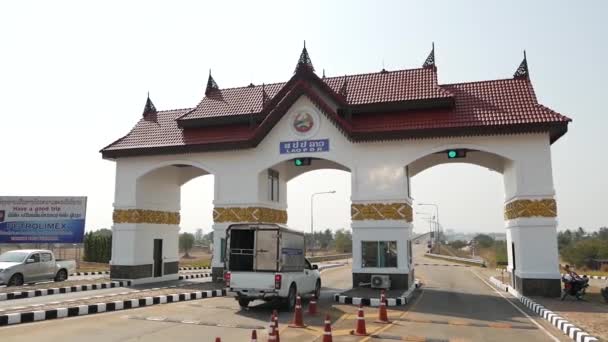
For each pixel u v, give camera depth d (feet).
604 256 161.58
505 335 37.63
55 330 36.96
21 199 92.73
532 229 61.05
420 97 68.33
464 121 65.00
